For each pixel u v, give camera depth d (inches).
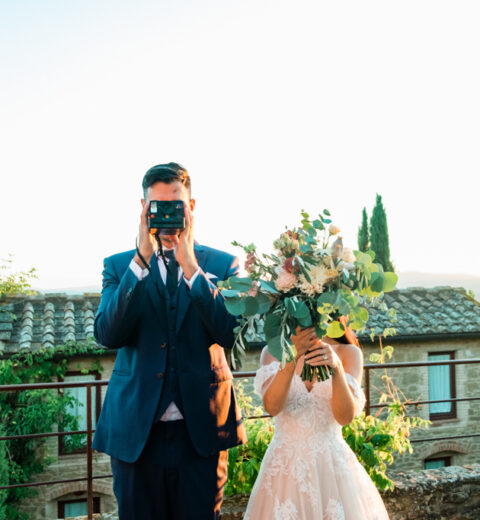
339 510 88.7
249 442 132.0
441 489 134.6
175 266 84.1
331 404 92.2
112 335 78.5
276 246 83.1
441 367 494.0
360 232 895.7
